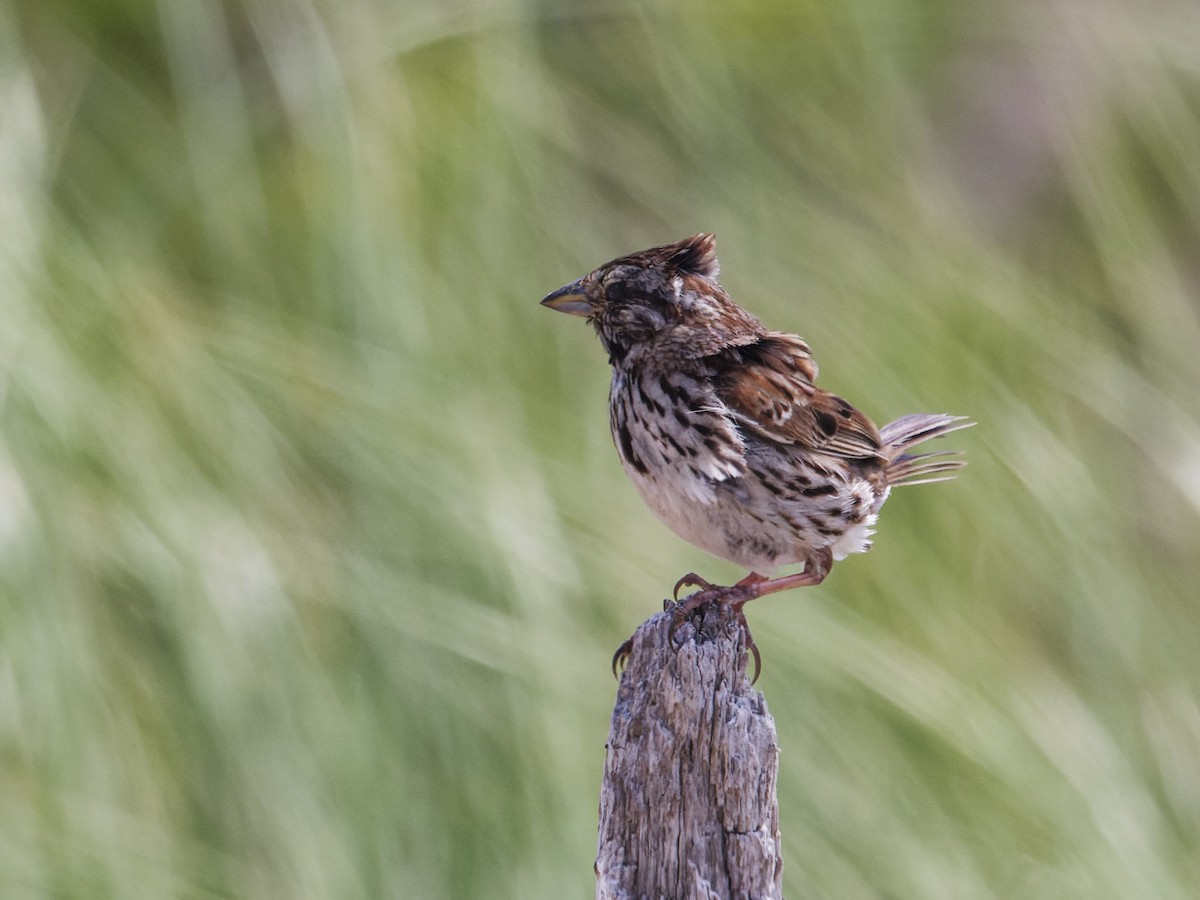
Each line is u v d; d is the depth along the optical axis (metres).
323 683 8.32
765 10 10.99
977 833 9.14
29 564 7.95
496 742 8.41
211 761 8.16
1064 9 11.39
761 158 10.88
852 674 9.24
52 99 10.06
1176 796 9.80
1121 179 11.23
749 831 5.42
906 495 10.00
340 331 9.12
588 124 10.65
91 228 9.52
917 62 11.48
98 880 7.89
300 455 8.80
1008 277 11.00
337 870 8.05
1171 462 10.63
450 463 8.88
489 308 9.62
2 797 7.87
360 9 9.99
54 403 8.20
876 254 10.70
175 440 8.59
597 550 9.02
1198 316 11.23
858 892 8.81
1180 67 11.40
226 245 9.52
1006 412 10.42
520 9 10.34
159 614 8.25
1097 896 9.12
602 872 5.46
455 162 9.90
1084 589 10.17
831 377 10.12
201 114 9.88
